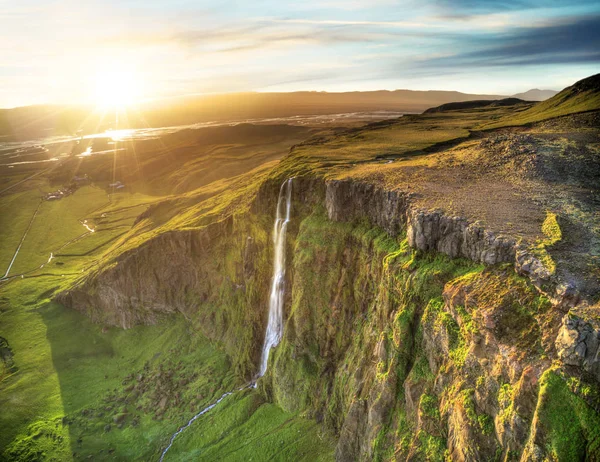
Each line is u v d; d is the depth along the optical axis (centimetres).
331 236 5712
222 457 5356
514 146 6216
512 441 2516
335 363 5347
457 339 3212
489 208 4078
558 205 4119
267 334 7025
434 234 3953
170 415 6794
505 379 2697
